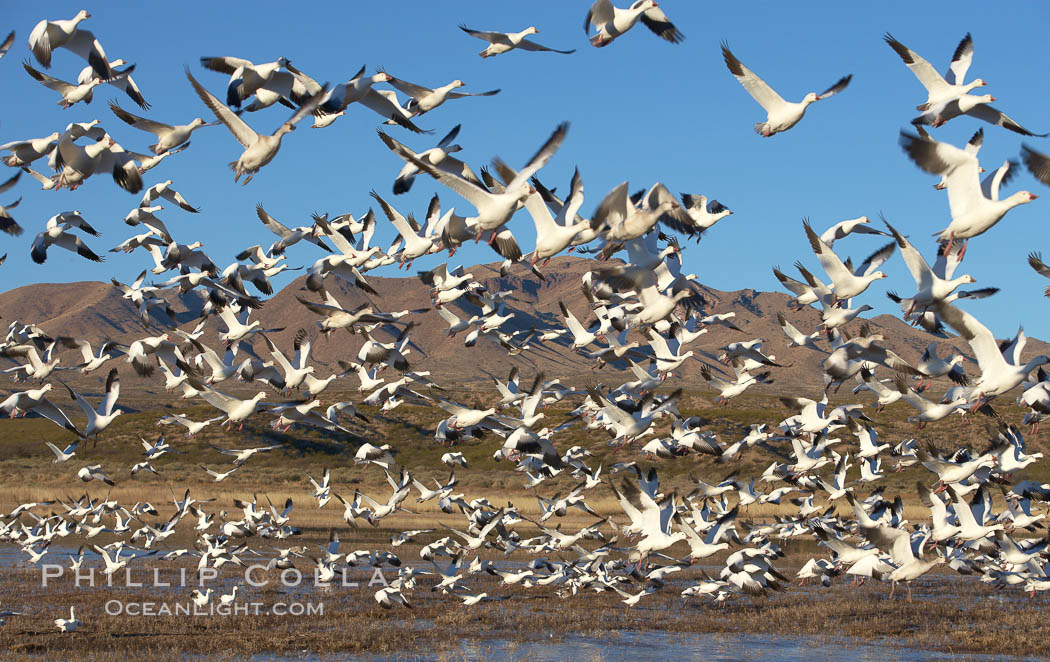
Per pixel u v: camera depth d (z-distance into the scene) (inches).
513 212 720.3
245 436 2751.0
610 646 892.0
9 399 844.6
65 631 879.7
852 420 1117.7
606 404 963.3
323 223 1002.7
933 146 650.8
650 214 719.1
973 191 653.3
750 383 1074.1
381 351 1032.8
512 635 933.8
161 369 981.8
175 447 2704.2
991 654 873.5
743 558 986.1
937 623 1023.0
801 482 1138.0
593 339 1073.5
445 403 931.3
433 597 1172.5
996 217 646.5
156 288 982.4
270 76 767.7
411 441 2854.3
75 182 788.6
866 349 911.0
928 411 902.4
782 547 1777.8
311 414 952.9
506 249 792.9
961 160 650.8
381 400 1008.9
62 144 765.3
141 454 2679.6
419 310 1058.1
